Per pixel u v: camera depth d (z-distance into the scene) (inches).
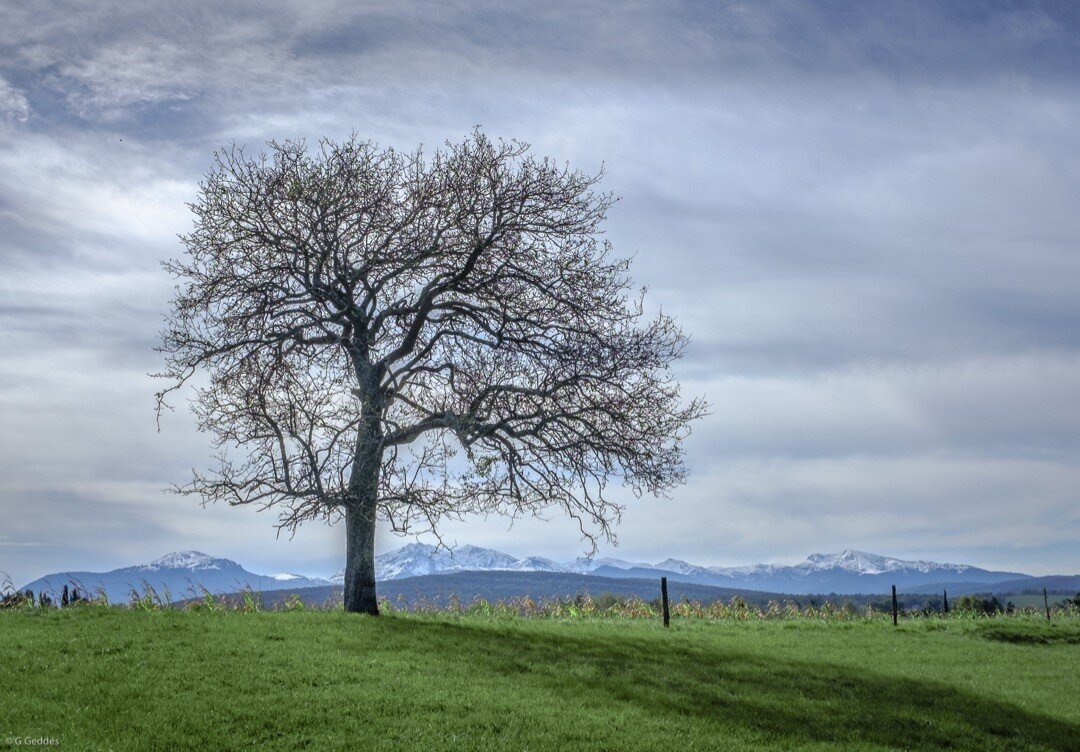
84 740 468.8
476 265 1045.8
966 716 657.0
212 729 501.0
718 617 1360.7
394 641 767.1
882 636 1136.8
